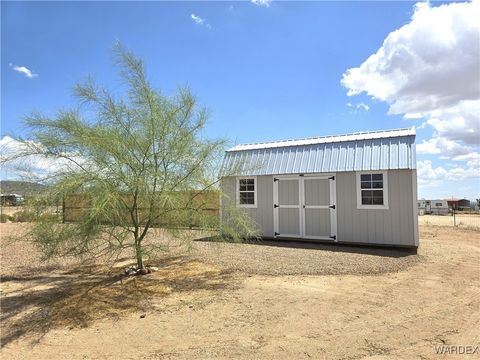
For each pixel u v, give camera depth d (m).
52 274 7.82
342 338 4.21
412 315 4.95
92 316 5.11
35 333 4.54
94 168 6.18
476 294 5.95
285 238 12.23
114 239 7.24
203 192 7.43
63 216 6.14
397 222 10.43
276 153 12.74
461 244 11.74
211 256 9.41
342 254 9.55
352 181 11.17
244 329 4.52
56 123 6.21
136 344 4.16
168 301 5.74
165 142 6.95
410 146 10.45
